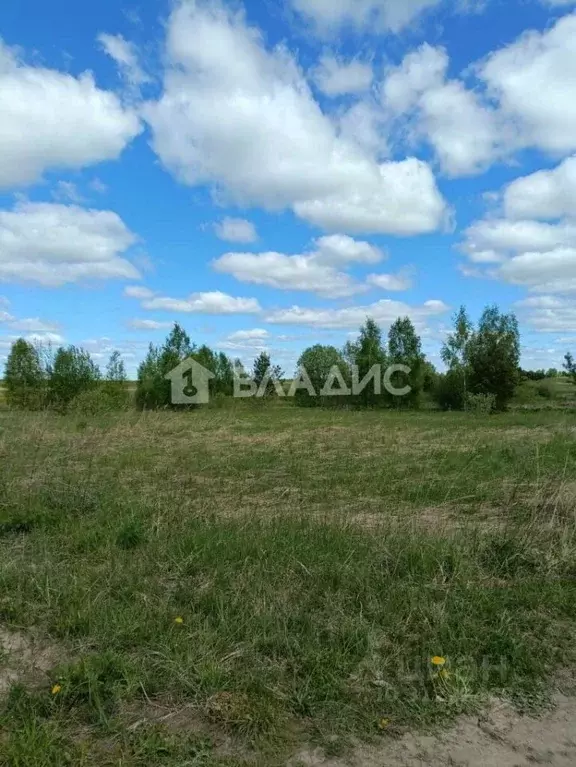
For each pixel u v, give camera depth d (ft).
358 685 10.50
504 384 108.27
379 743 9.12
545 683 10.77
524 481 27.02
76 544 18.08
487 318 109.70
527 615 13.07
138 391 101.76
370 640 11.55
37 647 11.98
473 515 21.89
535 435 49.34
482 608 13.23
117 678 10.52
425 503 24.16
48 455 35.06
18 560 16.63
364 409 121.60
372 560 15.70
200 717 9.68
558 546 16.90
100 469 32.19
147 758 8.66
